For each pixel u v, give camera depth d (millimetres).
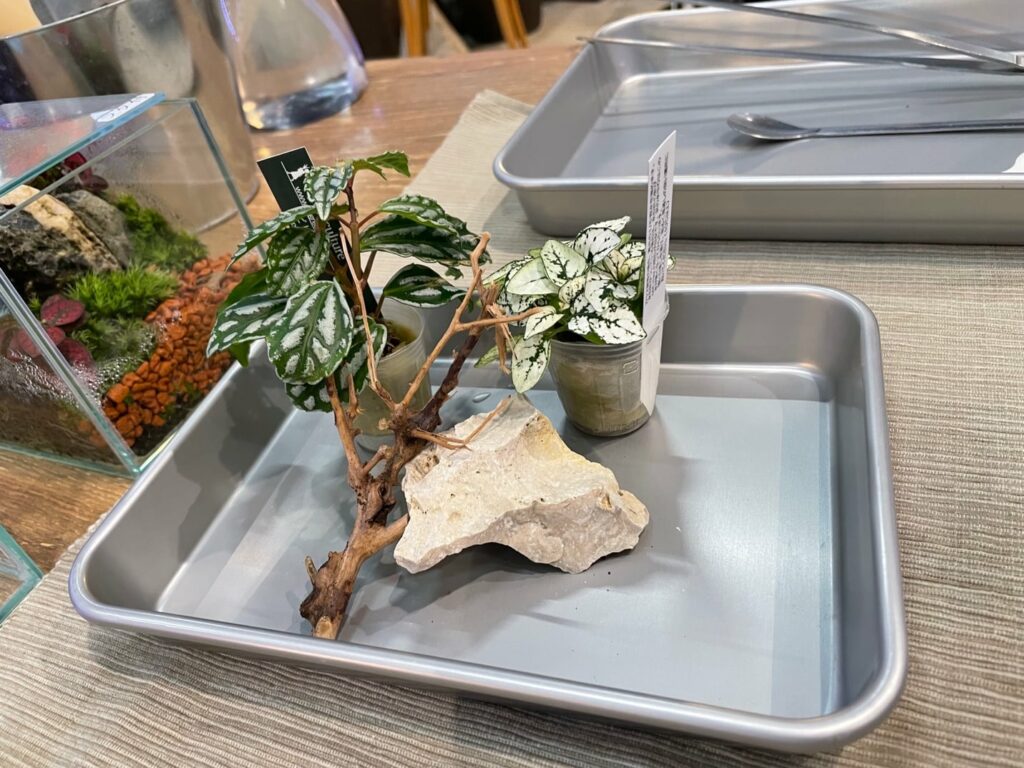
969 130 810
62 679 538
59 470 727
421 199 561
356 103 1233
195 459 631
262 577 588
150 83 818
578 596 522
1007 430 568
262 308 541
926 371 626
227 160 960
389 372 600
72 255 661
